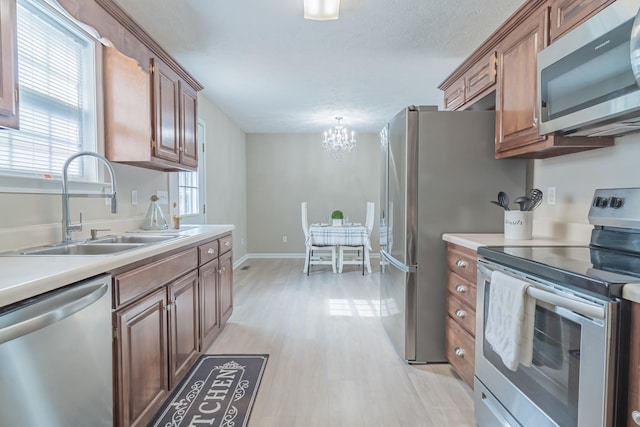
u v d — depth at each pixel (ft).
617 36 3.81
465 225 7.21
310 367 7.19
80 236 6.27
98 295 3.76
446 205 7.18
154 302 5.19
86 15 5.18
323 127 19.19
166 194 9.92
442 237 7.16
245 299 12.02
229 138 17.06
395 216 7.97
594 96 4.15
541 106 5.13
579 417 3.23
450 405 5.87
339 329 9.28
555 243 5.58
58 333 3.23
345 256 20.34
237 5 7.00
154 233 7.24
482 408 5.08
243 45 8.86
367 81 11.65
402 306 7.45
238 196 18.90
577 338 3.27
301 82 11.77
